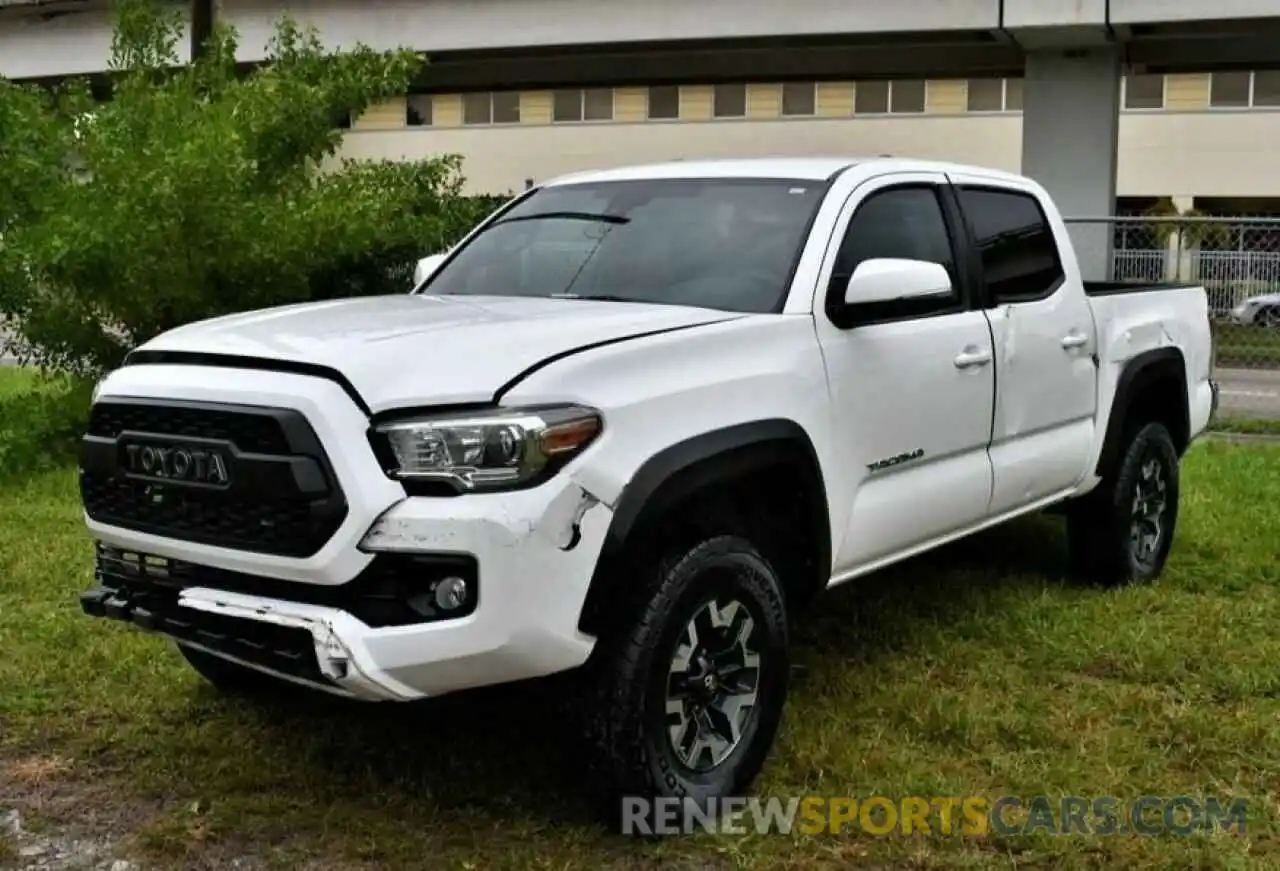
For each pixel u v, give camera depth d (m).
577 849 3.76
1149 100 35.78
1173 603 6.12
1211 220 11.91
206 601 3.64
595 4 21.28
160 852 3.78
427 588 3.43
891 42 21.27
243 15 22.42
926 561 6.87
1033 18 19.05
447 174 11.20
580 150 39.81
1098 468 6.09
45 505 7.91
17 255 8.52
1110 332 6.12
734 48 22.17
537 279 4.94
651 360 3.79
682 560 3.78
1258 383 15.17
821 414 4.29
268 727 4.64
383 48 22.25
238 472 3.54
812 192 4.83
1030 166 21.25
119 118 9.15
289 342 3.74
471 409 3.47
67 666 5.15
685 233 4.85
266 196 9.47
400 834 3.86
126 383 3.90
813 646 5.51
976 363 5.07
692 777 3.87
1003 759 4.34
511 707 4.79
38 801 4.09
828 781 4.19
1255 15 18.03
